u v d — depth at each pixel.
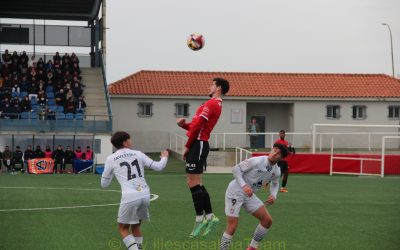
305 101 86.94
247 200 18.25
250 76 90.75
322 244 21.41
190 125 19.86
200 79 88.94
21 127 60.41
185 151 19.42
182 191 38.03
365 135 83.81
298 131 86.88
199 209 19.36
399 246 21.20
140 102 83.88
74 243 20.94
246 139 83.69
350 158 56.25
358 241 21.97
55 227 24.08
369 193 38.62
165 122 84.44
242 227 24.59
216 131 85.00
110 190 38.31
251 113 88.56
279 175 18.80
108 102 65.94
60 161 55.59
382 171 54.34
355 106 87.62
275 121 89.06
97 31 73.56
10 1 70.94
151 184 43.28
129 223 17.25
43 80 69.12
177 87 86.12
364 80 91.75
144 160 17.56
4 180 45.78
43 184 42.44
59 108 65.62
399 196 36.78
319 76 92.44
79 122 61.31
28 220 25.81
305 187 42.69
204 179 48.22
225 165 65.12
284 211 29.59
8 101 61.91
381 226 25.31
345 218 27.50
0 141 60.47
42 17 75.69
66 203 31.52
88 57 75.62
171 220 26.11
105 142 61.62
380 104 87.88
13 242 21.08
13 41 73.94
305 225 25.42
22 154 55.78
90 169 56.03
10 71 70.06
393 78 92.81
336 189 41.22
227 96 84.75
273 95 86.00
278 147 18.11
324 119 87.25
